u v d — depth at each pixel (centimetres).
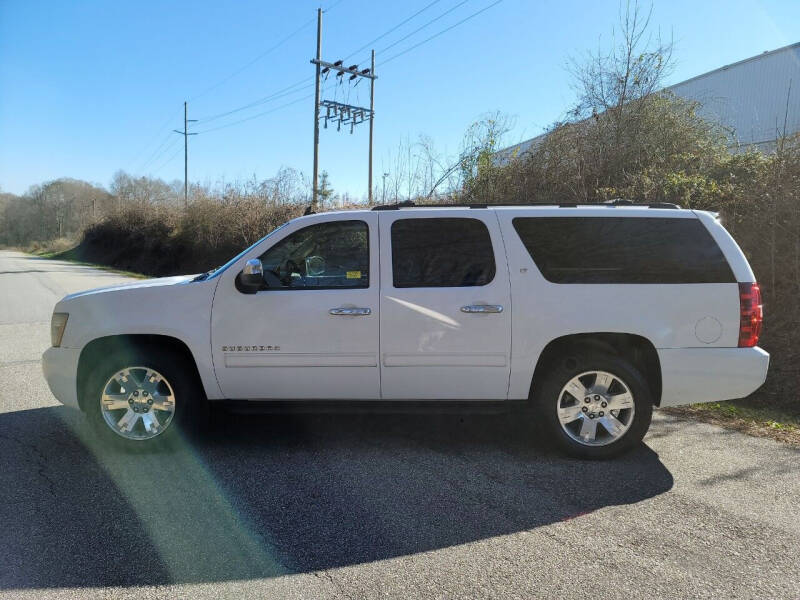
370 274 420
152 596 254
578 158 1078
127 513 335
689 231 420
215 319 419
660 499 358
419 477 390
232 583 265
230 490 367
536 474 396
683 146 1069
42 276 2356
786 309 666
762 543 304
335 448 444
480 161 1293
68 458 418
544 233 423
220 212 2323
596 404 419
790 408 549
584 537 310
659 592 259
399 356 415
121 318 419
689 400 414
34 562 281
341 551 294
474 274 418
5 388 606
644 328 407
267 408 428
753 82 1914
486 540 306
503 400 423
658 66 1102
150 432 427
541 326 410
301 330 416
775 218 692
